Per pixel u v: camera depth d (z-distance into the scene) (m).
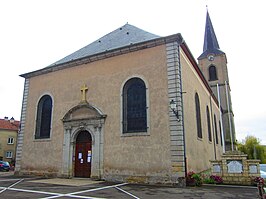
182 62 13.19
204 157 16.02
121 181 12.00
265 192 6.10
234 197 8.02
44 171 14.87
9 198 7.64
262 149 44.41
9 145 37.38
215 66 32.25
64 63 15.98
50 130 15.48
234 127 30.48
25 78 18.05
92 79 14.67
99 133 13.31
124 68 13.63
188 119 13.02
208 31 34.97
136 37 15.18
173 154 11.04
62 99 15.58
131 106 13.07
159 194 8.53
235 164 11.72
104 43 16.88
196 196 8.16
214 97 24.33
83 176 13.58
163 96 11.99
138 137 12.14
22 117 17.19
